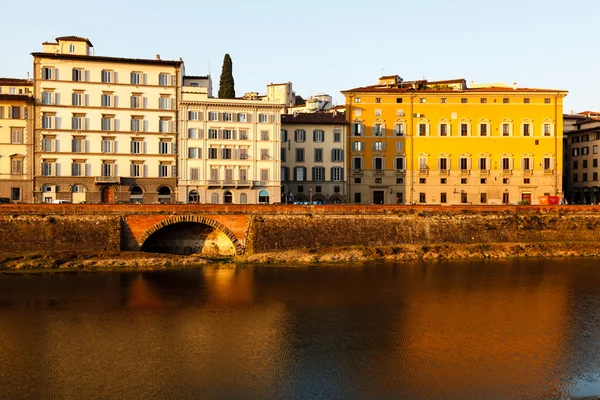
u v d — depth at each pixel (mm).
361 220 92125
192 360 41938
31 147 104688
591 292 63969
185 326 50188
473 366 41156
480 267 80000
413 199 126812
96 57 106250
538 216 98875
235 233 86688
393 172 126750
